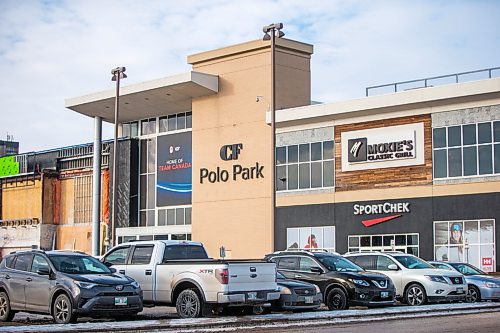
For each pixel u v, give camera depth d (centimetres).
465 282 2597
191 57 5712
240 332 1602
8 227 7412
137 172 6356
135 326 1617
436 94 4322
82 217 6812
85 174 6838
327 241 4812
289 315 1955
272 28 3978
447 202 4288
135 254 2070
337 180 4803
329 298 2288
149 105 6000
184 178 5928
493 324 1766
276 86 5212
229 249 5369
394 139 4541
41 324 1795
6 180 7550
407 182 4469
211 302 1878
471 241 4175
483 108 4203
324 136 4903
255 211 5234
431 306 2308
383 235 4547
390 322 1864
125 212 6306
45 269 1842
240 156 5366
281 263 2417
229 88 5484
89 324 1672
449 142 4316
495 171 4131
